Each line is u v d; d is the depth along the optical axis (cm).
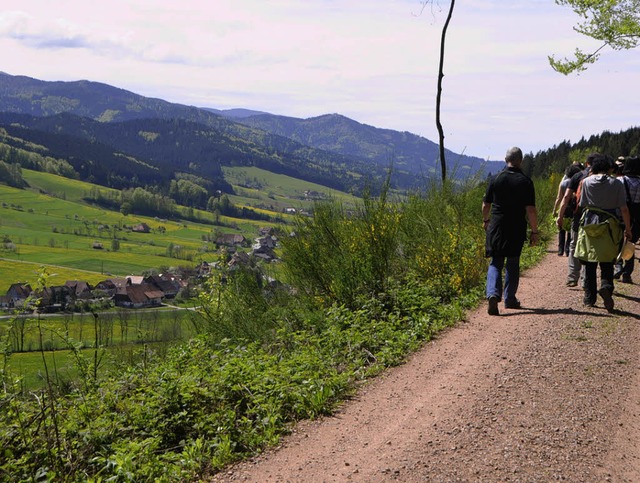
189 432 496
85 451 455
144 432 491
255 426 487
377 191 952
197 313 917
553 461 385
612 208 752
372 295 862
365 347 690
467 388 525
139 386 606
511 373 554
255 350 718
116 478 406
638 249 1266
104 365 661
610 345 623
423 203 1083
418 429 447
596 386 515
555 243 1542
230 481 399
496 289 789
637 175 939
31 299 571
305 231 932
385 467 390
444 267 943
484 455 396
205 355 700
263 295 908
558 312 771
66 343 599
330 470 397
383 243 906
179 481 408
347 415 500
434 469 381
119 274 15375
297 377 569
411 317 789
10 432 466
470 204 1120
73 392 562
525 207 776
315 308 874
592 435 422
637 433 425
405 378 580
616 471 372
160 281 13462
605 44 1603
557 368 562
